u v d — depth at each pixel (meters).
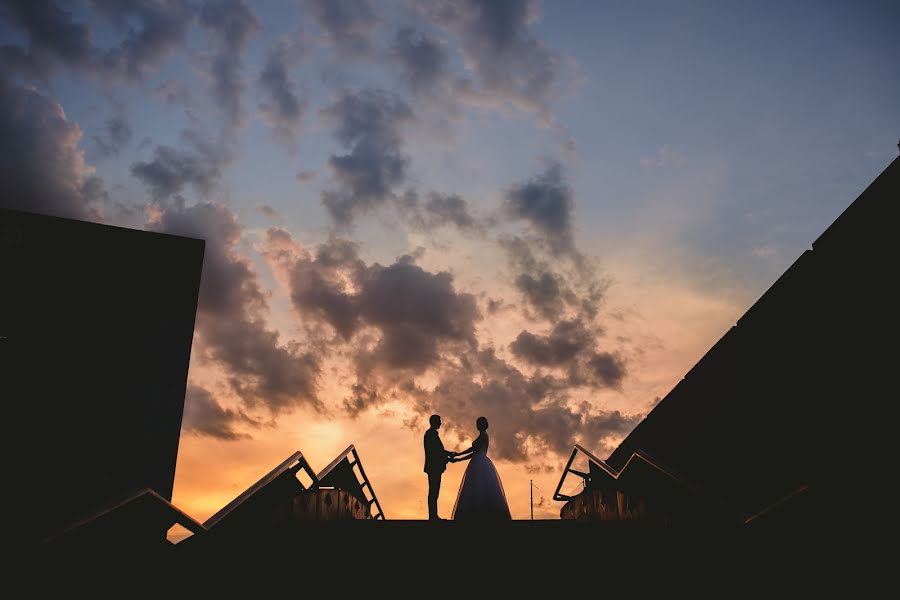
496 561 5.73
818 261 6.98
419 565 5.71
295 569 5.58
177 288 13.57
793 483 7.33
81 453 11.57
